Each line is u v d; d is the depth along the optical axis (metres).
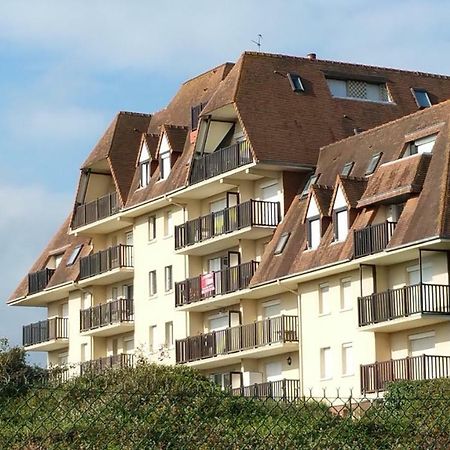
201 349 85.06
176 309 87.81
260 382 81.38
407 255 68.56
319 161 81.12
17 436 20.64
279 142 81.56
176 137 91.31
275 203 81.12
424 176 69.19
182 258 89.19
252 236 82.50
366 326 70.19
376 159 74.81
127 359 88.75
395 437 22.27
